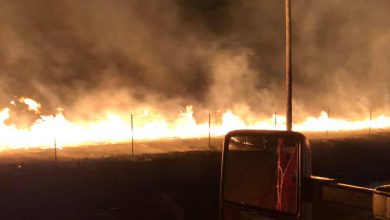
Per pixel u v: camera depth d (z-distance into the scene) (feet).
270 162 7.72
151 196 49.88
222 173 8.66
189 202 49.16
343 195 6.62
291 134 7.39
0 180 51.34
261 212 7.76
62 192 49.01
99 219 41.83
